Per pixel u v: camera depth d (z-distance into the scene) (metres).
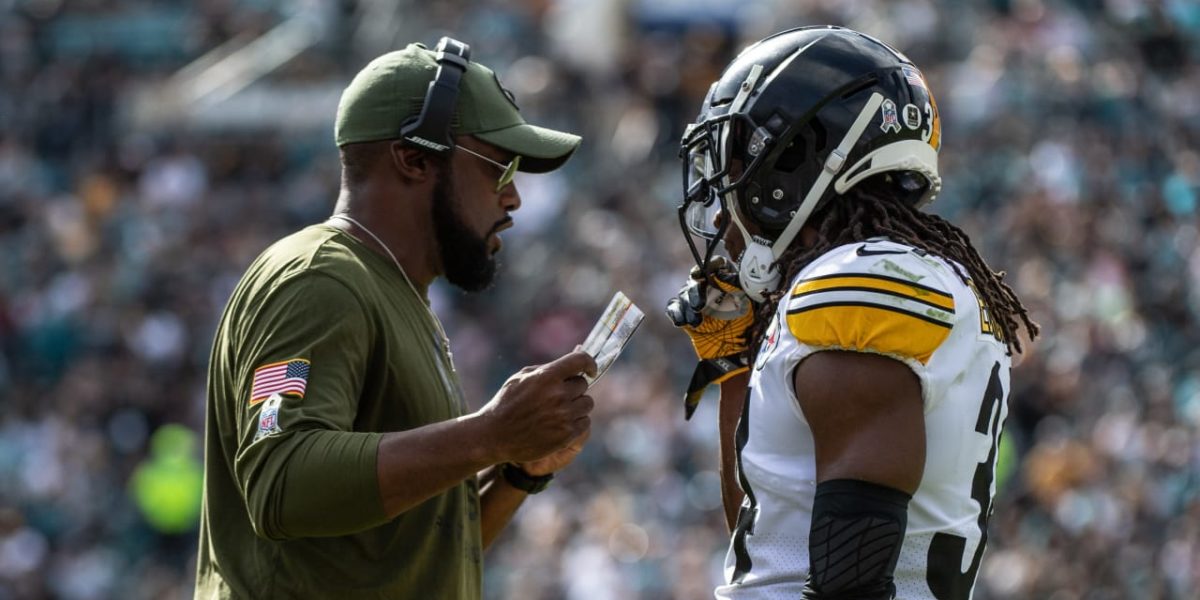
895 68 10.70
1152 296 46.41
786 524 10.19
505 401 10.55
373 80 12.24
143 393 52.53
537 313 51.75
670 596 39.44
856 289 9.73
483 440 10.50
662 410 44.34
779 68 10.67
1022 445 42.12
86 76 70.75
